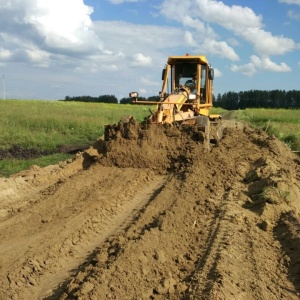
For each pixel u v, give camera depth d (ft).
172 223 24.30
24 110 112.37
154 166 37.73
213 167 36.11
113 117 110.01
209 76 49.24
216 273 18.81
